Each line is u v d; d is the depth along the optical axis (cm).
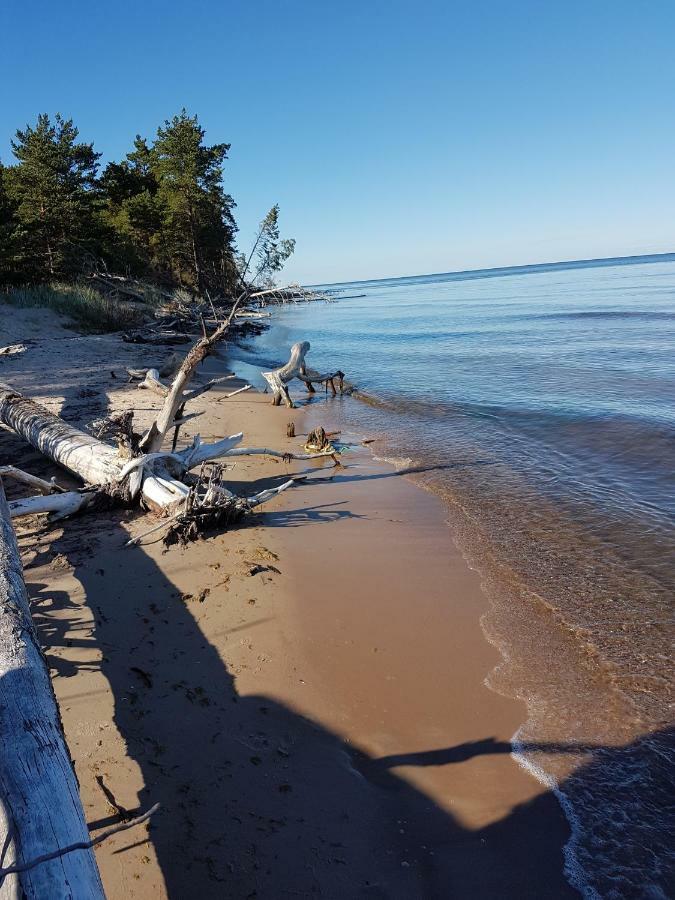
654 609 472
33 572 510
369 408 1305
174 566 525
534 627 448
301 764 313
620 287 6247
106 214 4438
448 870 260
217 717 342
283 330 3541
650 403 1198
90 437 784
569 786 305
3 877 177
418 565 548
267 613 455
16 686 265
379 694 370
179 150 4012
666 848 271
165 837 266
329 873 254
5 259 2869
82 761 305
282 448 961
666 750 328
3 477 776
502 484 782
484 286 10100
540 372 1662
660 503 691
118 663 387
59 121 3195
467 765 317
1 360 1708
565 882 256
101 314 2545
